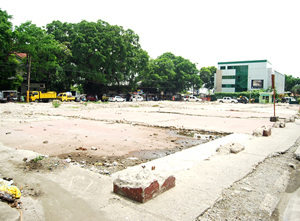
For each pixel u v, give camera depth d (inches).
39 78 1688.0
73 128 431.8
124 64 1891.0
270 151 276.7
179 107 1216.2
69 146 291.7
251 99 2386.8
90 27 1750.7
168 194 154.9
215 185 171.9
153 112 849.5
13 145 285.6
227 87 3021.7
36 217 125.2
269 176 201.0
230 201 150.1
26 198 144.3
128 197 146.9
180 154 257.4
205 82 3467.0
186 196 152.6
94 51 1718.8
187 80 2760.8
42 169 190.4
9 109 791.1
